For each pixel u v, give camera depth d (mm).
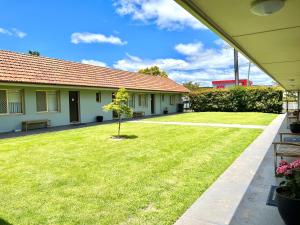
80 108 18047
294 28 3604
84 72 19734
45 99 15820
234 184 5355
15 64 15047
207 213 4117
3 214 4148
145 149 8875
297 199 3361
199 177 5828
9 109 13914
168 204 4457
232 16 3127
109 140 10758
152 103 26750
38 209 4316
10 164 7117
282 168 3773
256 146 9227
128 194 4902
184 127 15000
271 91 27078
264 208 4230
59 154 8266
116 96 11773
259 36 3977
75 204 4500
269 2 2674
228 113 26562
